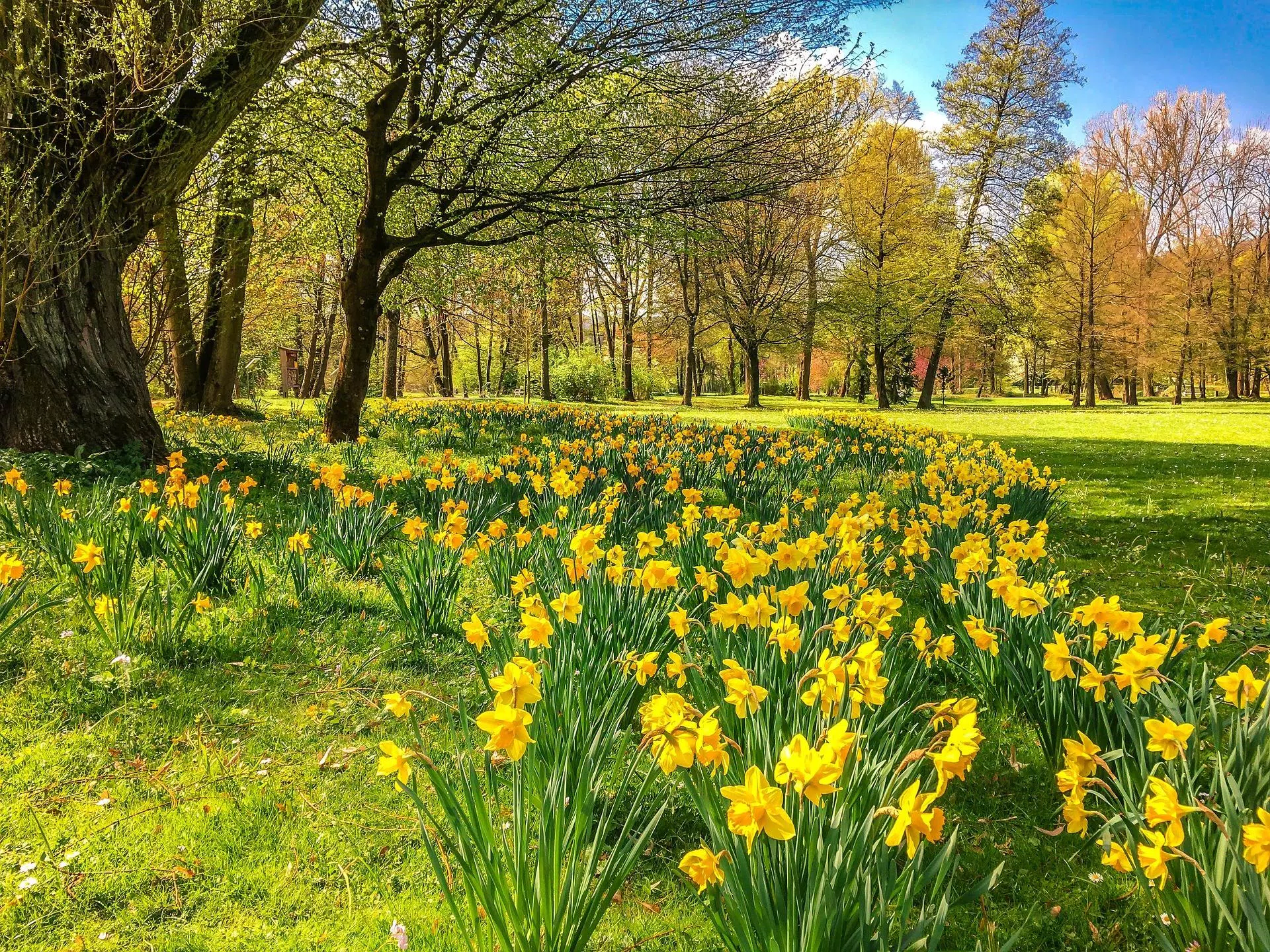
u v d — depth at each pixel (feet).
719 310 119.75
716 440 39.75
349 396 40.83
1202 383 171.42
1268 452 52.44
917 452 38.22
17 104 24.00
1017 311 119.65
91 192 26.00
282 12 27.61
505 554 17.44
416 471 31.42
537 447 41.93
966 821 10.15
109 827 9.25
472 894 6.68
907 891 6.18
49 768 10.27
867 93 110.83
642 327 150.51
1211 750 10.91
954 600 14.40
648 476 27.09
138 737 11.15
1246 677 8.32
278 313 78.13
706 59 37.63
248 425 51.42
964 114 113.29
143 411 27.68
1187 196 145.79
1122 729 9.31
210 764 10.64
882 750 8.33
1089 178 130.41
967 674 13.73
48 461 23.54
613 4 34.99
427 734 11.51
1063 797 10.67
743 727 9.27
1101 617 9.16
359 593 16.98
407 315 99.81
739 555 10.06
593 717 9.71
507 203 39.24
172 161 27.43
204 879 8.59
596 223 42.24
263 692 12.67
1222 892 6.43
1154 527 28.71
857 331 119.03
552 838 6.80
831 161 46.80
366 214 38.96
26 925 7.75
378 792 10.22
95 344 26.58
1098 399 187.01
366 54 34.68
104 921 7.92
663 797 9.89
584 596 13.01
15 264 24.48
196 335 59.82
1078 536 27.40
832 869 6.06
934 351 121.60
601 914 6.88
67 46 24.61
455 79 36.88
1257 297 140.46
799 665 10.16
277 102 37.47
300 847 9.14
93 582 14.21
